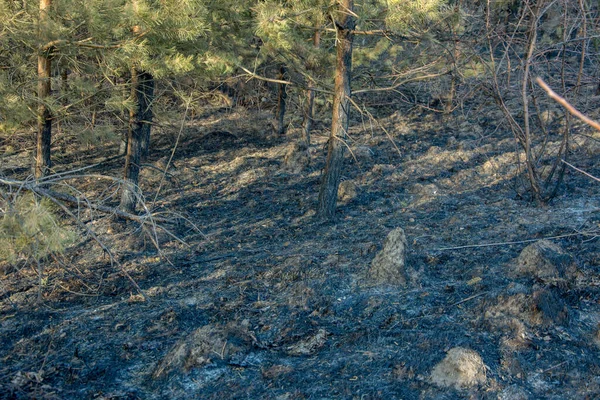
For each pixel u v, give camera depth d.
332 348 5.09
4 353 5.35
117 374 4.81
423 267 6.55
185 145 15.53
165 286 6.97
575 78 10.23
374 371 4.56
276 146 14.92
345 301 5.96
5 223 4.53
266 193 11.38
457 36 8.97
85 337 5.53
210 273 7.32
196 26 7.78
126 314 6.11
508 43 8.74
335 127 9.09
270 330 5.52
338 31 8.69
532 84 8.73
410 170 11.61
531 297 5.12
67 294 7.02
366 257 7.11
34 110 9.35
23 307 6.61
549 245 6.14
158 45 8.76
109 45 8.62
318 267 6.89
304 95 13.80
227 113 17.83
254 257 7.76
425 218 8.84
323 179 9.33
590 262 6.25
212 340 4.96
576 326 5.06
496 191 9.88
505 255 6.70
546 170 10.26
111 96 9.80
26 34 8.30
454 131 14.33
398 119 15.94
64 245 4.84
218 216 10.40
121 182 5.70
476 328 5.08
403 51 11.39
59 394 4.46
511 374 4.36
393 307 5.70
